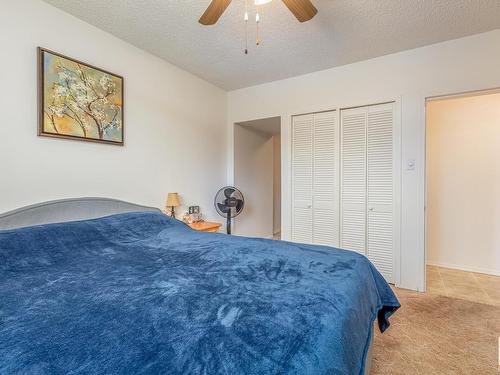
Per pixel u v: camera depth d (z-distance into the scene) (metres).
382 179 2.81
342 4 1.96
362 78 2.89
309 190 3.29
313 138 3.25
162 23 2.19
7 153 1.73
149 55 2.70
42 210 1.83
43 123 1.87
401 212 2.69
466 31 2.31
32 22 1.84
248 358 0.64
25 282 1.13
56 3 1.93
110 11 2.03
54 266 1.33
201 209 3.38
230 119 3.87
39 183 1.87
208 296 0.98
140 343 0.70
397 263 2.70
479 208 3.12
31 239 1.46
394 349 1.67
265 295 0.98
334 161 3.10
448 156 3.27
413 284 2.62
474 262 3.15
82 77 2.10
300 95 3.29
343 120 3.04
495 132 3.03
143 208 2.53
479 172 3.11
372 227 2.88
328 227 3.15
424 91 2.58
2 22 1.70
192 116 3.24
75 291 1.04
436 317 2.06
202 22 1.69
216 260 1.42
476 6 1.97
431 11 2.04
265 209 4.74
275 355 0.66
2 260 1.27
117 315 0.85
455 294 2.50
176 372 0.59
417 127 2.62
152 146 2.73
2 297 0.99
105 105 2.27
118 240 1.78
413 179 2.63
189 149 3.20
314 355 0.68
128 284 1.10
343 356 0.75
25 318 0.83
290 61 2.90
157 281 1.13
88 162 2.17
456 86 2.45
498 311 2.16
